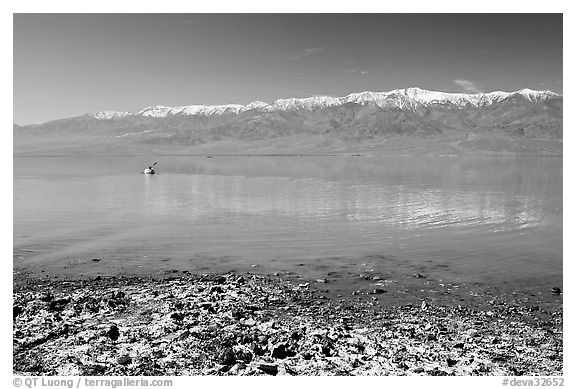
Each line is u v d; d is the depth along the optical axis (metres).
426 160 117.06
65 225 23.67
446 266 17.03
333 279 15.41
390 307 13.02
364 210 29.27
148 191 40.12
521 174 60.84
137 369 9.27
